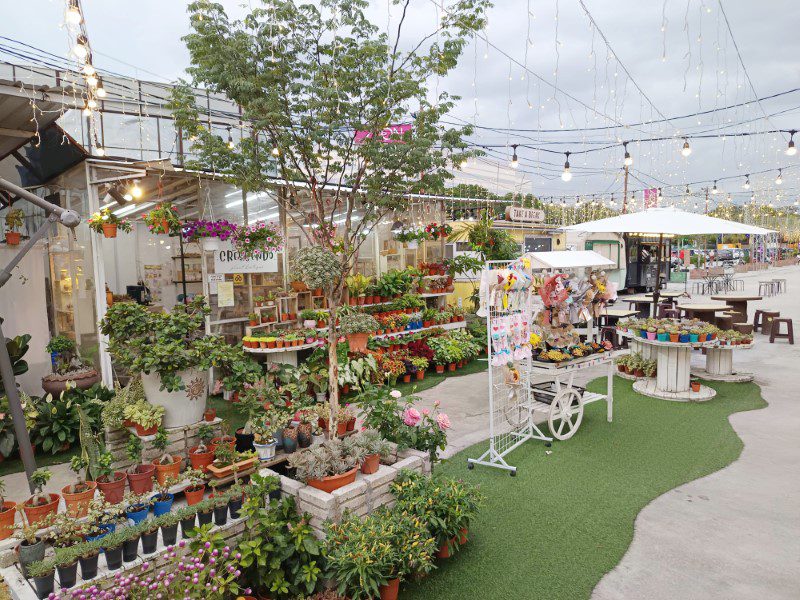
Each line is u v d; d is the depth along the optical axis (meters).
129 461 4.59
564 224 20.94
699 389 8.20
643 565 3.76
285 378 5.75
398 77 4.50
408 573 3.52
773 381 9.09
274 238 8.39
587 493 4.89
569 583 3.55
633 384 8.91
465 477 5.24
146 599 2.94
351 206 4.64
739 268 39.00
